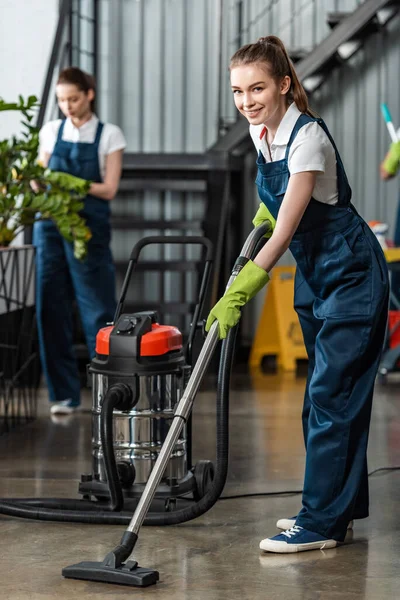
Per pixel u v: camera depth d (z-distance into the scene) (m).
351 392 3.08
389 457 4.50
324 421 3.06
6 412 5.12
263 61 2.89
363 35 8.21
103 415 3.16
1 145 5.03
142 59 8.29
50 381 5.66
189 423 3.51
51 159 5.59
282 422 5.39
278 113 2.98
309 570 2.88
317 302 3.19
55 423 5.38
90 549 3.08
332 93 8.43
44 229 5.55
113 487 3.23
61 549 3.08
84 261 5.50
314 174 2.93
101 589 2.71
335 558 3.00
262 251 2.95
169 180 7.62
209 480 3.55
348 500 3.07
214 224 7.53
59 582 2.77
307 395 3.33
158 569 2.89
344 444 3.05
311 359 3.33
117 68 8.28
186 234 8.05
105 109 8.30
